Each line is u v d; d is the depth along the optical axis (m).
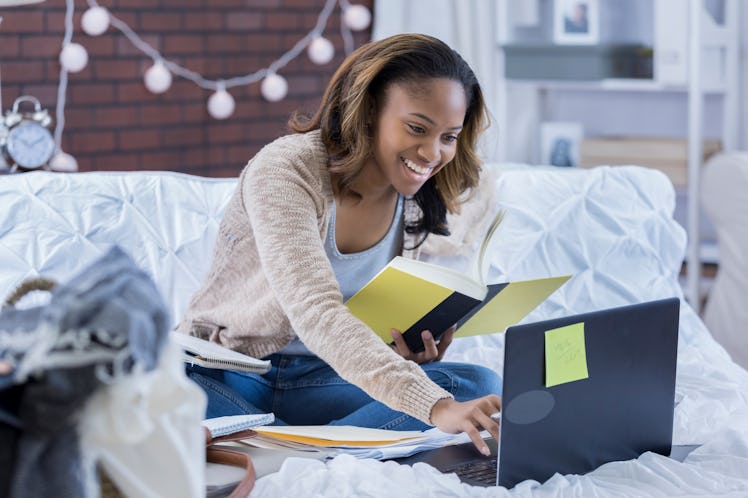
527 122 5.81
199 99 5.24
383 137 2.13
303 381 2.36
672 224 3.28
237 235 2.24
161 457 1.27
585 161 5.21
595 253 3.11
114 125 4.98
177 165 5.21
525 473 1.81
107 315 1.18
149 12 5.03
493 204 3.02
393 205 2.34
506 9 5.52
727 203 4.38
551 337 1.78
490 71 5.58
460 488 1.73
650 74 5.34
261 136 5.48
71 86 4.84
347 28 5.70
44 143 3.87
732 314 4.39
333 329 1.88
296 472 1.76
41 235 2.59
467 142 2.30
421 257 2.90
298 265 1.97
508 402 1.76
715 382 2.53
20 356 1.20
